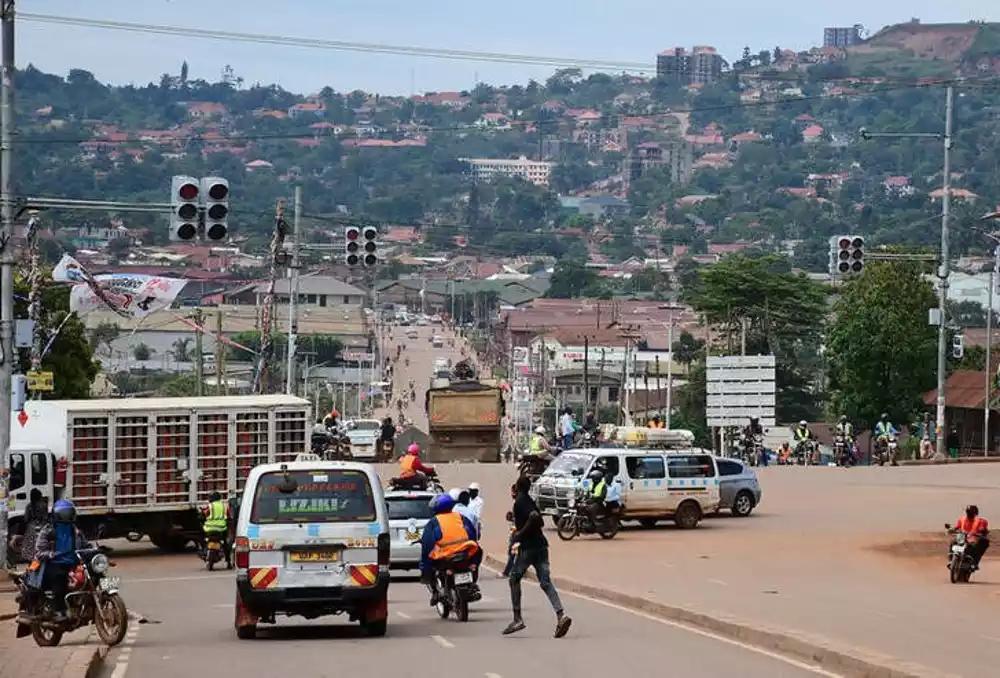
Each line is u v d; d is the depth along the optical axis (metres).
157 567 55.81
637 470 62.88
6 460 48.38
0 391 48.44
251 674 27.69
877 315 139.38
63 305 102.50
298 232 95.44
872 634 32.31
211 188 43.62
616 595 41.44
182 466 58.69
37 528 33.62
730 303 167.38
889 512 69.31
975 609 38.56
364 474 33.16
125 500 57.91
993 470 90.81
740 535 60.72
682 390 170.62
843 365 142.12
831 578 46.72
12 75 47.38
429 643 32.22
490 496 75.44
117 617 32.16
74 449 57.09
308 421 60.78
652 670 27.81
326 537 32.66
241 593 32.59
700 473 64.06
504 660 29.27
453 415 99.75
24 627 32.94
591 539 60.12
